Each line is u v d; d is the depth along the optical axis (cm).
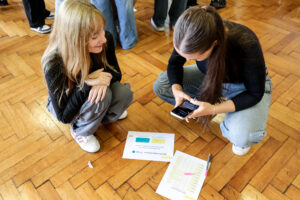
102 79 109
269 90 117
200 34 76
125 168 127
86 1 90
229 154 131
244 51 89
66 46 91
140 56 206
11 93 174
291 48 206
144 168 126
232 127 115
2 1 289
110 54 123
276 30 229
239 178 120
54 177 125
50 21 261
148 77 184
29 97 170
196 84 139
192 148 135
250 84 98
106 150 136
